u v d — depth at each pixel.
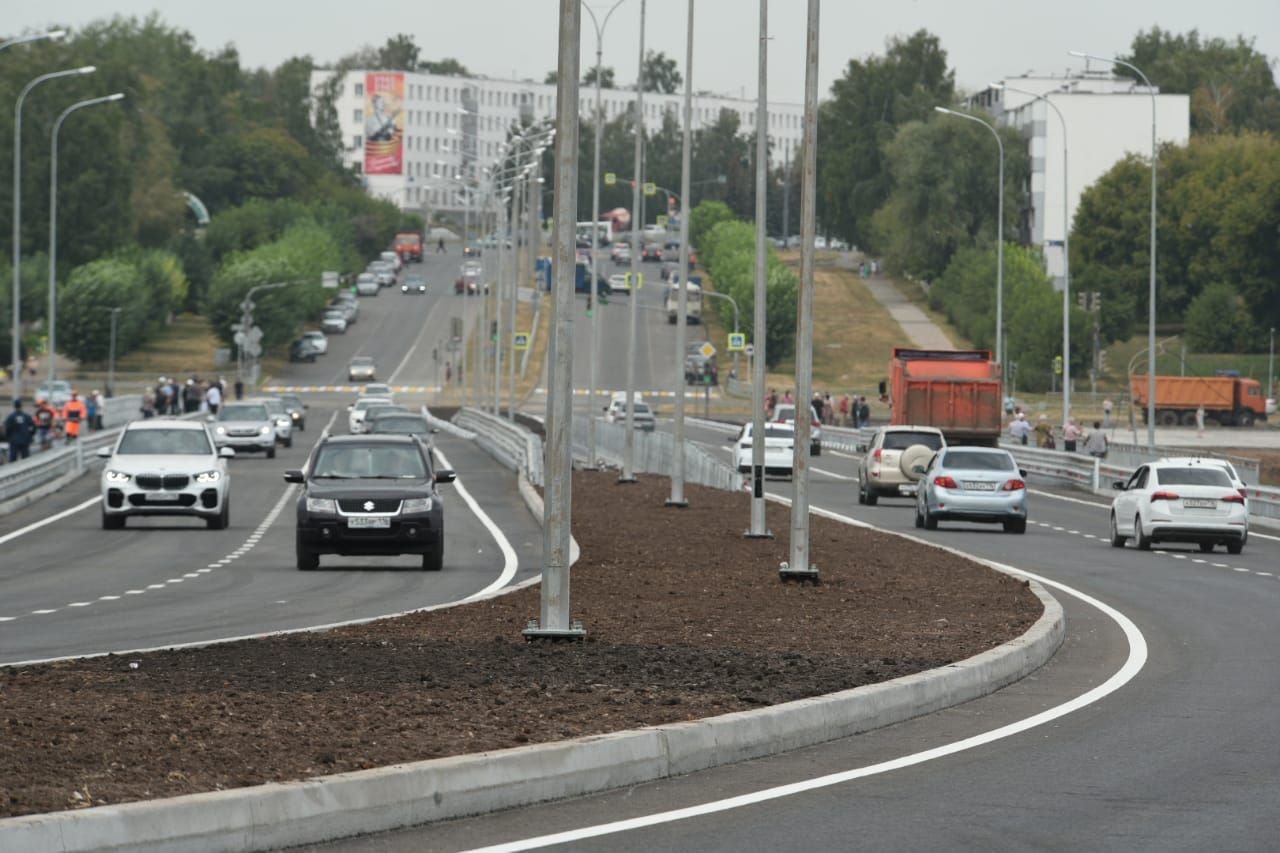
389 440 91.25
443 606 65.81
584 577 78.06
